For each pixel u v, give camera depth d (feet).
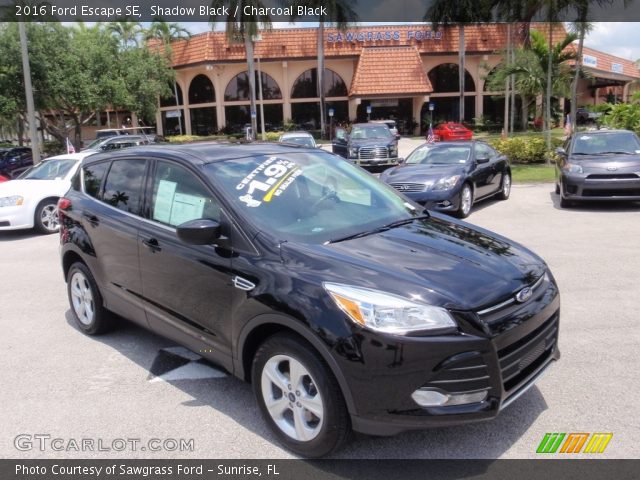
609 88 190.70
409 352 9.50
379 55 135.64
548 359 11.55
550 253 25.86
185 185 13.67
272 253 11.48
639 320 17.19
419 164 39.11
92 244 16.35
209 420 12.46
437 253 11.66
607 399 12.59
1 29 78.02
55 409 13.16
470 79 146.41
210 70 138.41
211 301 12.37
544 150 65.26
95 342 17.20
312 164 14.84
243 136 137.59
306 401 10.64
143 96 100.58
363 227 12.93
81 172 18.11
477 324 9.80
